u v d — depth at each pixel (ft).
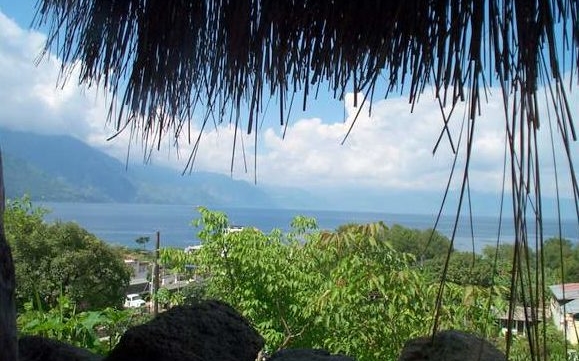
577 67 2.98
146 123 5.59
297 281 16.35
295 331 16.34
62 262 43.65
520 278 2.53
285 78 4.47
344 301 13.16
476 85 2.83
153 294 20.80
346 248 14.47
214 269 18.39
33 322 11.16
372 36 3.53
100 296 45.03
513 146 2.64
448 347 5.98
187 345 6.09
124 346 6.15
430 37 3.24
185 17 5.14
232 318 6.56
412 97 3.38
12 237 43.91
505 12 2.86
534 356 2.48
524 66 2.73
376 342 12.97
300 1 4.06
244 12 4.37
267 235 17.63
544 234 2.54
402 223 13.47
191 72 5.29
